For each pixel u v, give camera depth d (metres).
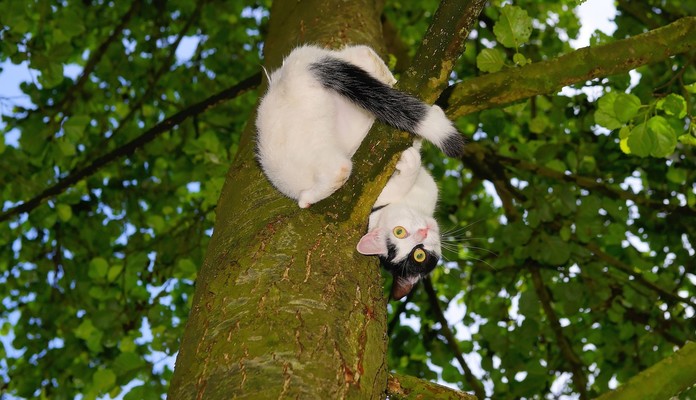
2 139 5.96
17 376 6.24
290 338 2.08
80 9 6.68
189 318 2.41
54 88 6.86
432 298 5.79
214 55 6.98
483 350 6.19
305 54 3.02
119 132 6.55
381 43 3.98
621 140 3.37
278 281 2.28
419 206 3.96
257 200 2.80
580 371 5.36
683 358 2.57
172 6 7.30
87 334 5.80
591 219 5.14
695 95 4.97
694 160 5.71
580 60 3.04
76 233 6.70
